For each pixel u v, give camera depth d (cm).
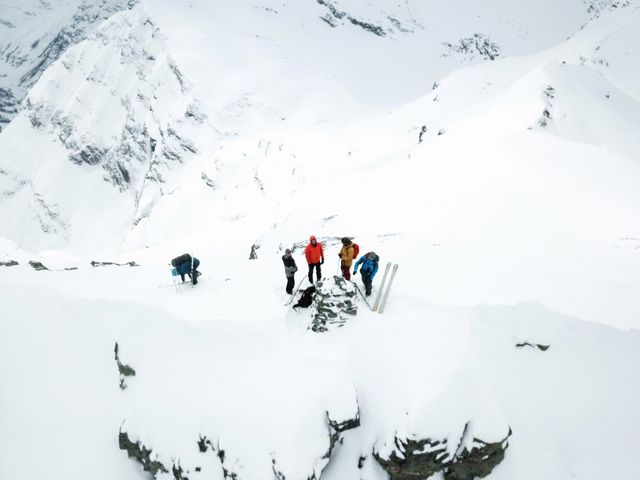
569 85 6625
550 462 1053
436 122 8981
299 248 3031
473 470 1027
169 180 16200
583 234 2773
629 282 1917
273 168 12006
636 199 3161
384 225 3706
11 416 1302
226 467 1018
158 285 1961
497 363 1169
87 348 1450
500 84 10488
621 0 12050
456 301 1402
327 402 1065
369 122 12062
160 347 1304
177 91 18712
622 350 1206
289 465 966
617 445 1055
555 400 1131
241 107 16138
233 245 6228
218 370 1201
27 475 1193
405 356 1159
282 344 1243
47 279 2064
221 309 1502
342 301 1270
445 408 1023
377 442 1053
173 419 1139
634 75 8950
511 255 2405
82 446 1233
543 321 1240
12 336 1493
